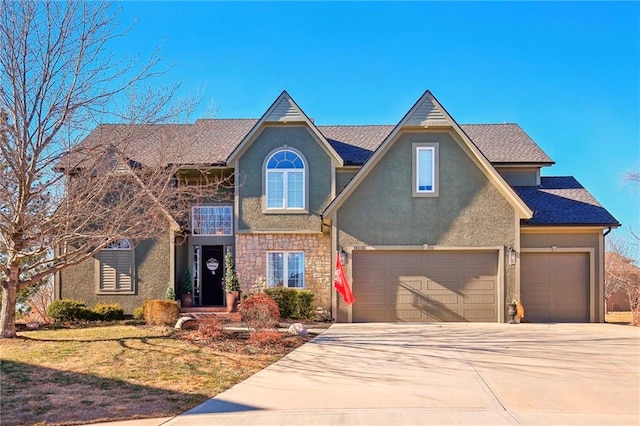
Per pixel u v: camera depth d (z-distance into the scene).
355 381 10.23
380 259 19.20
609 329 17.17
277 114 20.75
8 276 13.87
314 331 16.58
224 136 23.53
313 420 7.90
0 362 11.23
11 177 12.88
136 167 16.02
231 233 21.62
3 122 12.75
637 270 26.98
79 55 13.52
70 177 13.82
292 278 20.77
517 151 22.50
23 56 12.79
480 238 18.95
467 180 19.11
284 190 20.86
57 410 8.38
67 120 13.51
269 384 10.01
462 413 8.24
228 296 20.12
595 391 9.56
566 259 19.70
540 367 11.45
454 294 19.05
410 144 19.27
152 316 17.27
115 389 9.56
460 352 13.09
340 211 19.12
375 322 18.97
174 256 20.25
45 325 17.39
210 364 11.52
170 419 7.97
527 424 7.76
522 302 19.64
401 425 7.68
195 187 16.88
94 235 13.48
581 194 21.38
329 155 20.83
